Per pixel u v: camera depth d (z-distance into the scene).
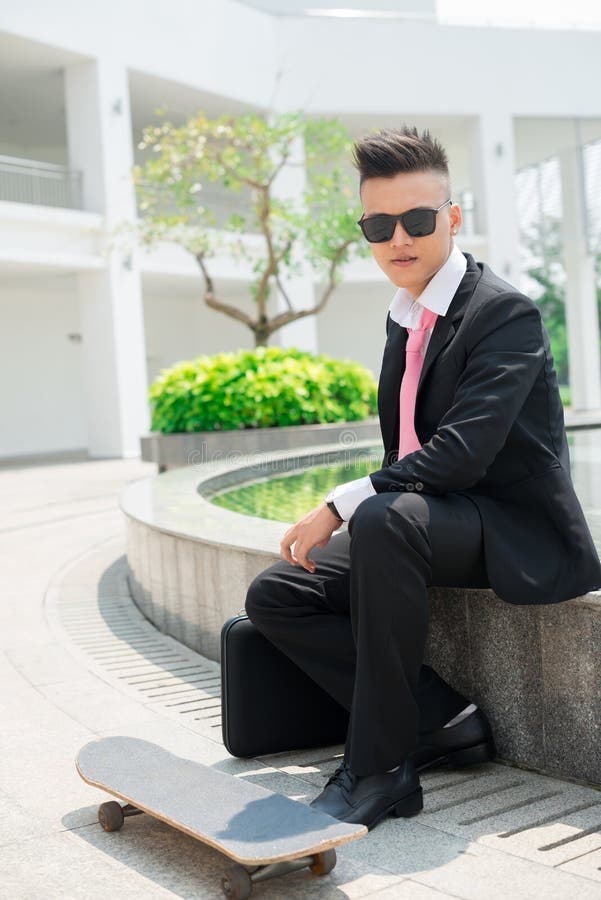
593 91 22.16
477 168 21.56
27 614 4.55
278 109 19.94
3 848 1.91
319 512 2.07
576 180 22.78
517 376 1.98
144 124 20.97
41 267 16.80
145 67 17.55
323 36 20.17
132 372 17.72
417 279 2.13
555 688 2.17
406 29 20.66
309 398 10.18
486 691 2.33
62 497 10.22
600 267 37.44
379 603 1.89
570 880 1.65
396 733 1.94
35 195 21.11
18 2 15.48
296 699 2.42
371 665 1.92
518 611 2.23
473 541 1.99
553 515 2.04
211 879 1.74
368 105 20.50
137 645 3.82
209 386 9.91
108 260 17.23
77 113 17.19
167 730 2.67
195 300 24.39
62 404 21.59
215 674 3.31
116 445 17.61
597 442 8.73
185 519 4.02
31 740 2.62
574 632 2.11
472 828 1.90
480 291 2.10
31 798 2.19
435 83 20.92
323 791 1.99
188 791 1.87
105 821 1.97
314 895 1.66
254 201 12.59
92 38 16.73
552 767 2.19
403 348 2.28
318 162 12.70
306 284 20.31
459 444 1.95
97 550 6.55
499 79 21.41
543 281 38.41
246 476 6.76
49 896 1.68
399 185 2.06
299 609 2.22
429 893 1.63
